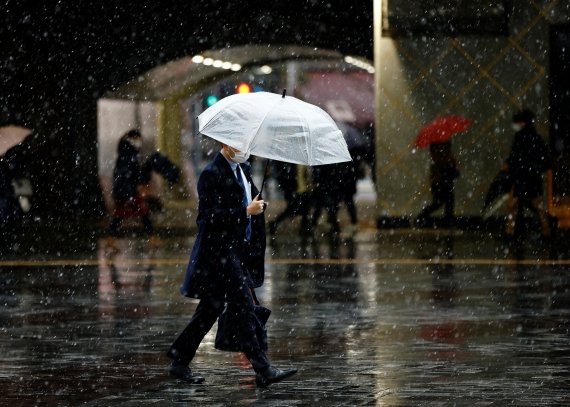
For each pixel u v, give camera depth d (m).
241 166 17.52
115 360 19.78
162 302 28.44
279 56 95.44
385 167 59.53
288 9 74.56
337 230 58.59
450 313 25.84
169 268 38.12
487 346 20.95
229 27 76.44
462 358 19.62
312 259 41.34
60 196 77.69
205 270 16.97
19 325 24.33
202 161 107.88
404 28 58.41
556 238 51.56
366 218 73.38
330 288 31.39
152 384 17.47
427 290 30.64
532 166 50.91
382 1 58.41
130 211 56.31
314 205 58.81
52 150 77.81
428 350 20.56
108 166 83.94
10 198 60.06
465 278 33.81
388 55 59.19
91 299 29.19
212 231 17.02
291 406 15.59
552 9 58.16
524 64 58.56
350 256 42.59
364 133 109.38
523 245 47.41
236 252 17.09
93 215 76.94
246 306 17.02
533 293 29.70
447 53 58.97
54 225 66.19
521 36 58.50
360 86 109.94
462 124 58.03
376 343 21.50
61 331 23.39
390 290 30.75
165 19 76.19
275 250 45.84
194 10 75.69
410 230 58.44
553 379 17.52
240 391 16.83
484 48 58.78
